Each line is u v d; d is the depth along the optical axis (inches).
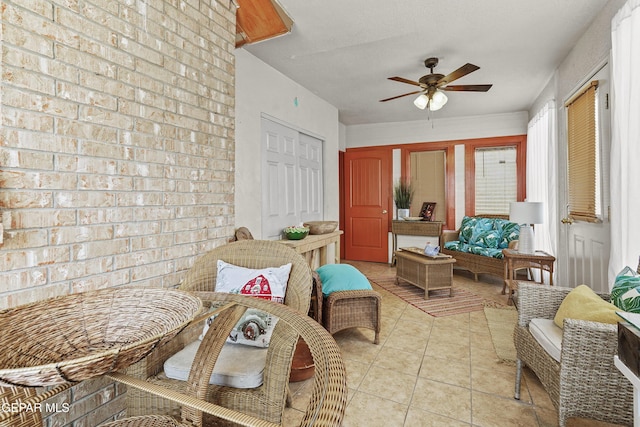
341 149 239.9
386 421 64.6
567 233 126.6
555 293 70.4
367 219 240.8
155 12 65.8
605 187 92.9
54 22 49.3
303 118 155.2
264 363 48.9
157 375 49.4
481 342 100.7
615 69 79.4
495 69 135.3
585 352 50.7
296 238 127.6
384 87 155.9
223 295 44.9
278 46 113.0
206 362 34.2
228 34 87.1
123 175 59.6
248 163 115.5
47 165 48.6
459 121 215.5
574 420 48.0
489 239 181.3
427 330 110.4
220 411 26.0
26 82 46.1
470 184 213.8
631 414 48.4
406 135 229.3
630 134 72.8
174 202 70.4
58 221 50.0
